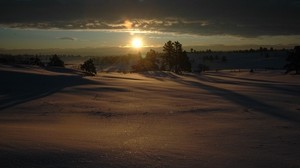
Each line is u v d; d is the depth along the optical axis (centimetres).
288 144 1403
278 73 11875
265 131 1778
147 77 9256
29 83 4769
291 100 3878
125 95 3825
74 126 1834
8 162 927
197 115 2498
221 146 1323
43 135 1384
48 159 978
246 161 1080
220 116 2472
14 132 1409
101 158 1026
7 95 3544
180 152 1170
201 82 7700
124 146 1240
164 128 1842
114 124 1977
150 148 1220
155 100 3469
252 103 3488
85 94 3747
